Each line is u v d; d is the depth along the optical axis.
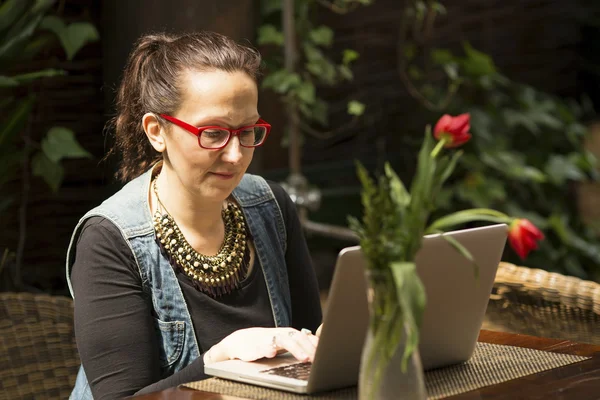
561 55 6.72
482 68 5.59
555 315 2.64
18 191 4.05
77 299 2.16
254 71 2.20
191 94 2.13
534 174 5.65
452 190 5.54
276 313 2.40
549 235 6.00
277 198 2.56
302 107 4.71
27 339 2.65
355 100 5.54
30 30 3.44
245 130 2.16
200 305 2.27
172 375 2.06
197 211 2.27
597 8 6.74
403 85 5.74
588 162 6.06
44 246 4.18
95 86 4.24
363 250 1.42
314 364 1.69
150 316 2.21
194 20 3.95
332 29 5.42
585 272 6.00
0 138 3.51
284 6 4.57
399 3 5.68
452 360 1.92
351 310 1.66
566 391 1.72
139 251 2.22
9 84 3.35
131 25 3.94
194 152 2.13
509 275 2.75
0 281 3.78
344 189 5.50
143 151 2.40
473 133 5.70
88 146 4.26
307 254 2.62
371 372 1.47
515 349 2.06
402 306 1.37
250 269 2.39
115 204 2.28
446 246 1.70
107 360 2.09
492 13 6.27
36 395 2.63
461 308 1.83
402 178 5.75
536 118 6.06
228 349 2.00
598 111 6.93
